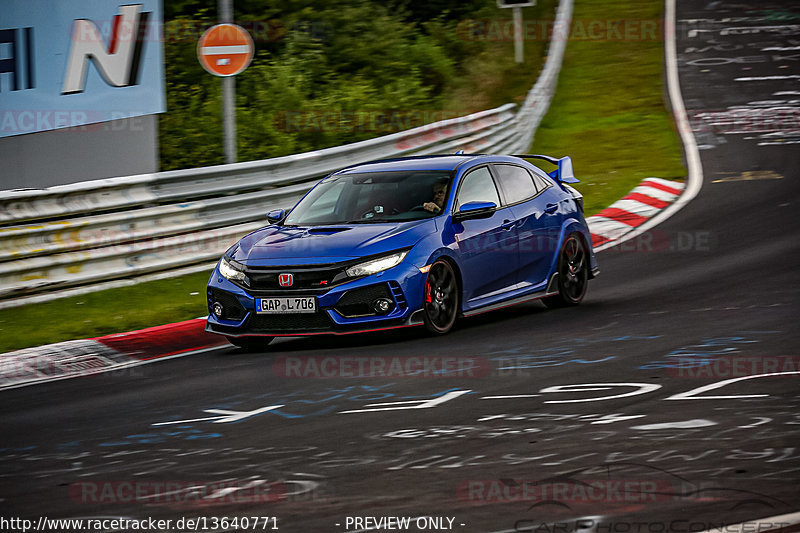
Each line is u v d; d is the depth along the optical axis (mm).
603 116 84375
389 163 34750
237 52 48438
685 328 29703
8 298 38656
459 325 32844
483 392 23375
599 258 44875
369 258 29672
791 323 29312
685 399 21625
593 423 20078
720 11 128625
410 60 89688
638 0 133625
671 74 99438
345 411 22266
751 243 44750
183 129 68812
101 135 51281
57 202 40500
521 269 33562
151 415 23172
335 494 16516
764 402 21016
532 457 18016
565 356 26891
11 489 17844
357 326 29469
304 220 33094
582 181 63500
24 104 47438
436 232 30953
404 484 16844
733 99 88438
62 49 49000
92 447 20594
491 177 33969
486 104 84562
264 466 18359
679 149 71250
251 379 26500
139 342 33062
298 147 71188
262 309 29891
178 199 44594
